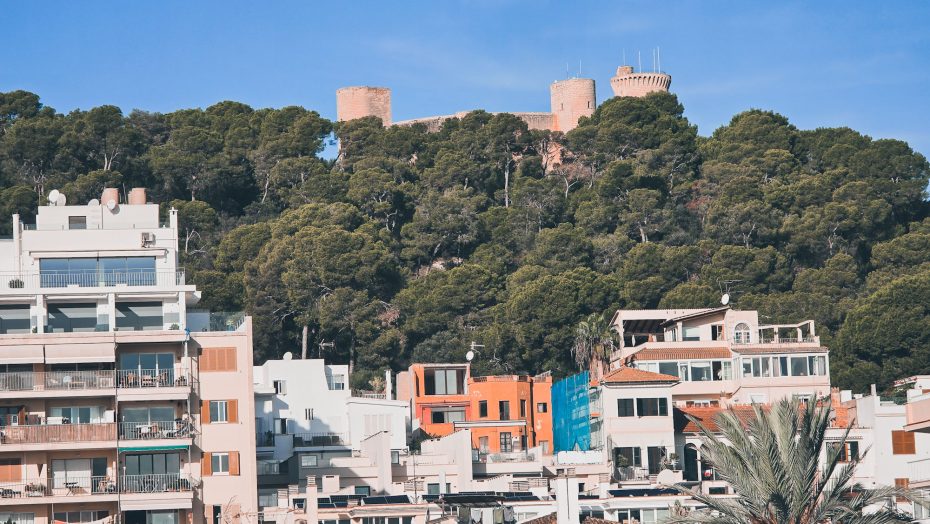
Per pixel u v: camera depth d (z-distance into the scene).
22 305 178.12
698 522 117.94
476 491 183.00
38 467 167.38
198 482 170.88
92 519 166.75
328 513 157.62
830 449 120.50
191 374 174.62
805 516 117.31
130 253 184.62
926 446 191.25
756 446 117.94
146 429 169.75
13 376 169.12
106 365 173.62
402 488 186.62
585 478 190.62
